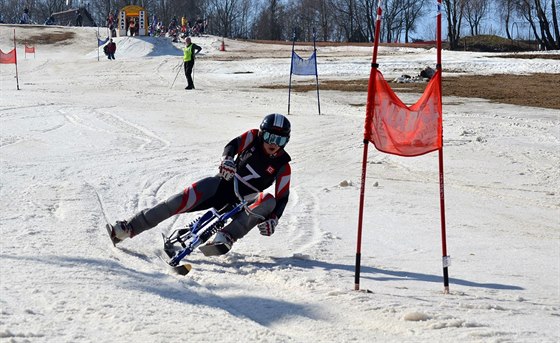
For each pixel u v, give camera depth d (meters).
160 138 17.09
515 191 13.21
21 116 19.55
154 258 7.75
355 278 6.84
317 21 121.31
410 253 8.68
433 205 11.67
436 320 5.72
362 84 35.69
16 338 4.74
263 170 7.95
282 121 7.78
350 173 14.14
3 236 7.96
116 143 16.00
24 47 67.44
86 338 4.87
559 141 18.22
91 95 27.28
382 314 5.92
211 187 8.04
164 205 7.95
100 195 10.83
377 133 7.13
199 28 84.19
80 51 66.56
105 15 126.06
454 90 32.38
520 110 25.33
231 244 7.68
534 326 5.72
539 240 9.76
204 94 28.89
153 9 122.12
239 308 6.08
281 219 10.21
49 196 10.43
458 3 95.75
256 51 67.00
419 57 54.09
